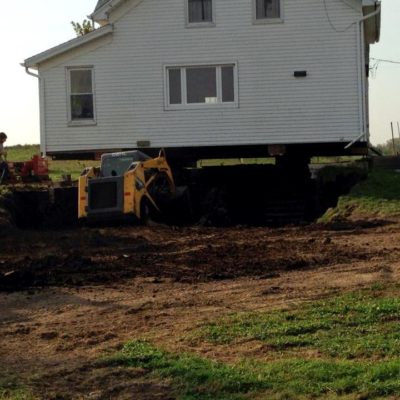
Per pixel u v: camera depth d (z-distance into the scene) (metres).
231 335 8.27
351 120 25.86
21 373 7.33
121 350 7.92
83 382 6.98
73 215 23.12
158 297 10.66
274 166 26.77
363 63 25.72
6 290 11.69
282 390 6.48
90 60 26.73
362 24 25.69
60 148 26.97
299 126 26.08
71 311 10.09
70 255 14.95
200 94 26.45
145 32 26.53
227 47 26.25
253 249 14.91
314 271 12.15
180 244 16.38
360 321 8.55
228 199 26.34
